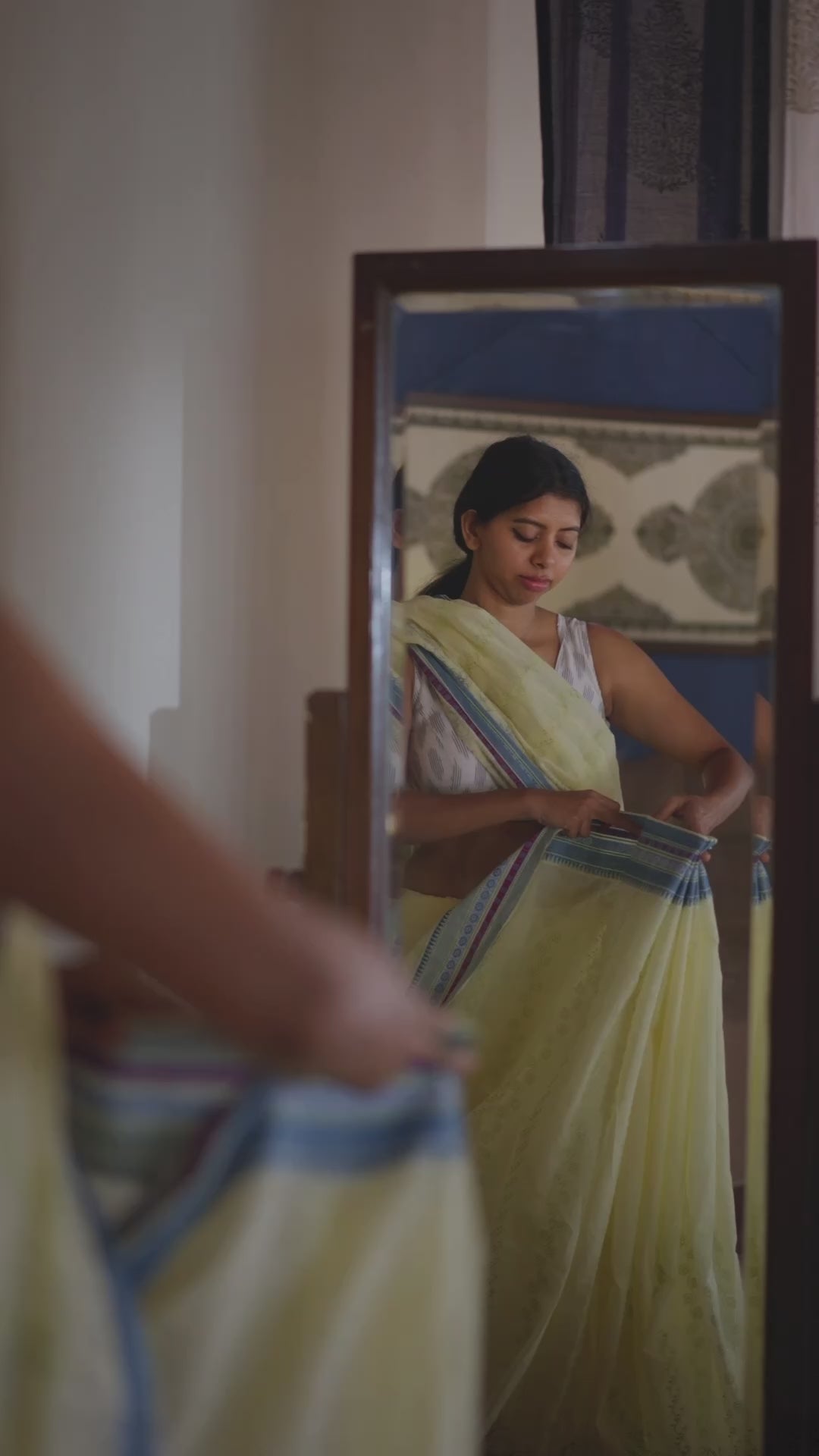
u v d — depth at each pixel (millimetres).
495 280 898
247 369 1222
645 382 988
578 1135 1028
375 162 1229
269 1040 396
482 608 1027
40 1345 384
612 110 1134
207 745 1218
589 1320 1035
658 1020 1032
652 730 1036
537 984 1038
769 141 1121
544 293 907
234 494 1222
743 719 1025
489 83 1232
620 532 1020
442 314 974
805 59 1127
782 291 873
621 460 1007
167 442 1195
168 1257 414
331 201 1229
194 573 1210
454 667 1029
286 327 1231
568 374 991
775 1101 905
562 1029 1035
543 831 1036
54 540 1163
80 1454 384
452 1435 439
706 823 1026
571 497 1016
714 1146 1024
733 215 1131
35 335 1152
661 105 1132
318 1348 424
